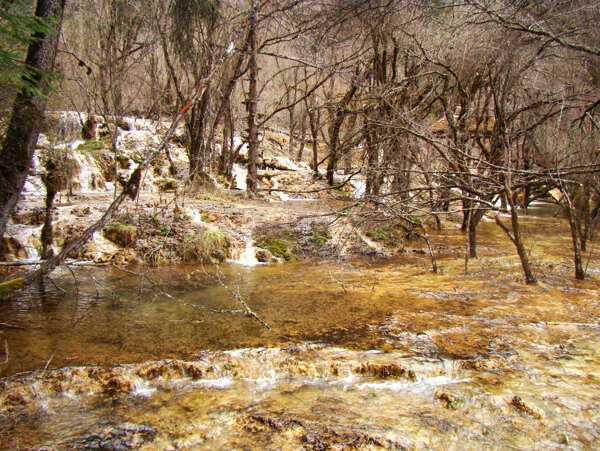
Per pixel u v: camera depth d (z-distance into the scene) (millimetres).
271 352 4051
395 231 10062
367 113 9852
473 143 9250
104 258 7879
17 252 7898
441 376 3688
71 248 5777
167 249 8258
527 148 9297
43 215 8945
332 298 5863
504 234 11430
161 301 5797
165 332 4648
